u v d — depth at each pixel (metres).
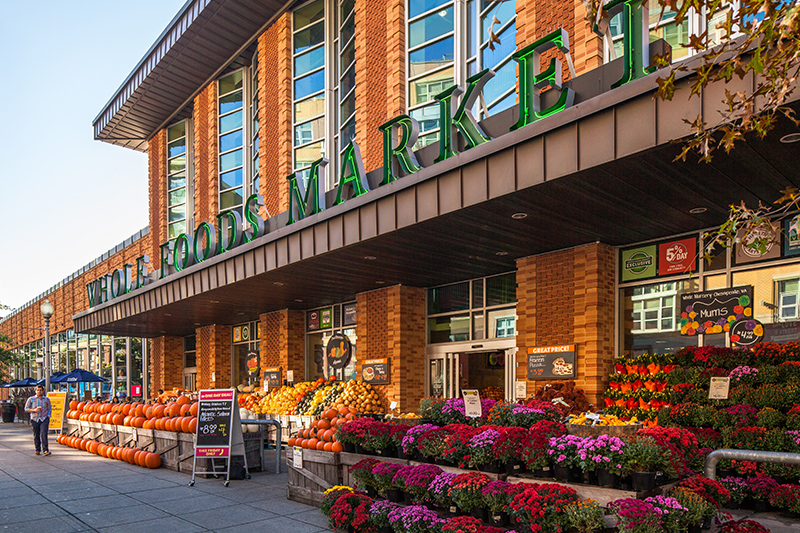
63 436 17.94
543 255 12.34
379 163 15.95
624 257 11.59
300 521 7.91
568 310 11.75
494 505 6.24
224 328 26.39
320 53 20.80
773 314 9.45
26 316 57.28
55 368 47.97
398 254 12.40
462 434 7.36
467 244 11.55
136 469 12.53
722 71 3.59
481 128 9.44
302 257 12.82
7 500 9.28
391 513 6.83
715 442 8.02
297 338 21.27
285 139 21.14
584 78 8.17
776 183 8.13
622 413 9.76
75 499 9.34
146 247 33.03
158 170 32.44
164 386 30.88
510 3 12.93
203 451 10.79
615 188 8.31
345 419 10.00
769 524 6.86
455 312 15.73
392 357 16.22
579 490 5.99
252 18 22.33
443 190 9.53
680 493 5.69
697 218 9.83
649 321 11.09
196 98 28.50
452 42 14.65
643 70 7.05
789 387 8.05
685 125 6.60
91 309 26.19
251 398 20.95
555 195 8.62
